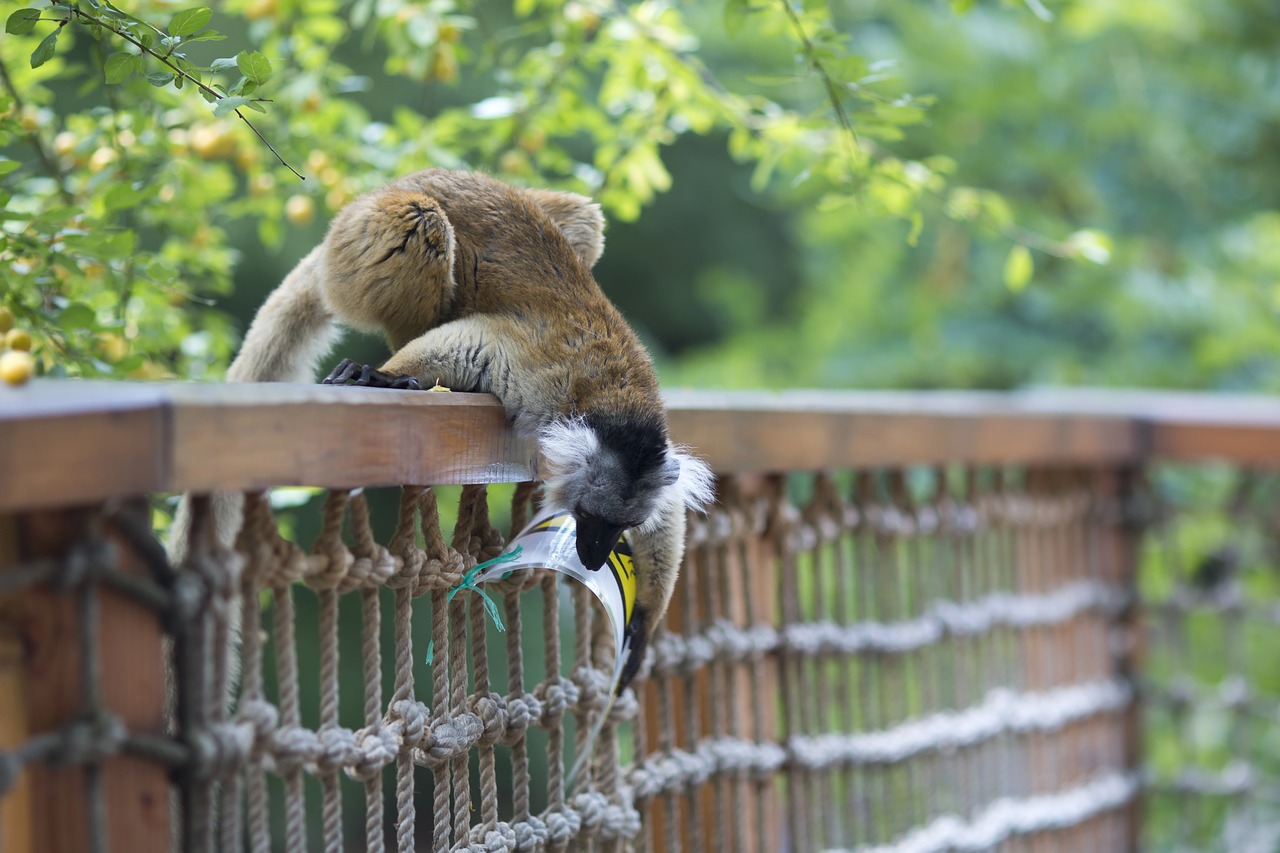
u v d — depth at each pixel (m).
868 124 10.45
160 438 5.15
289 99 11.32
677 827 8.92
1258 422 14.61
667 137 12.57
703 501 8.85
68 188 11.01
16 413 4.61
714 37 26.23
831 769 10.43
